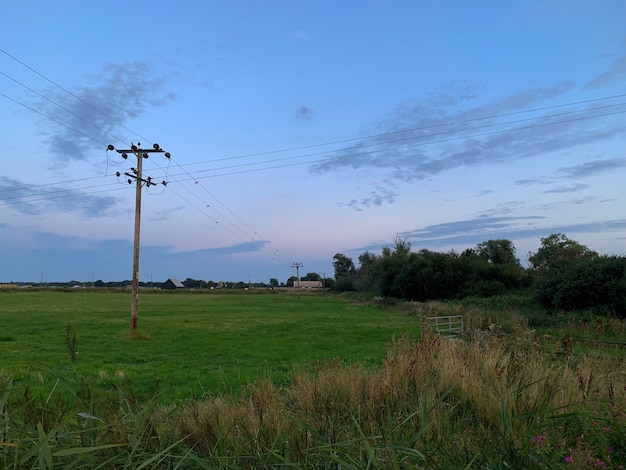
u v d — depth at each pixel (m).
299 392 6.16
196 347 22.11
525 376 5.10
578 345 13.52
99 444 3.03
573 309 28.47
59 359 17.52
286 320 40.81
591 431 3.46
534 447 3.28
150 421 3.56
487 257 74.94
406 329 31.39
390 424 3.47
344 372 6.49
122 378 4.08
